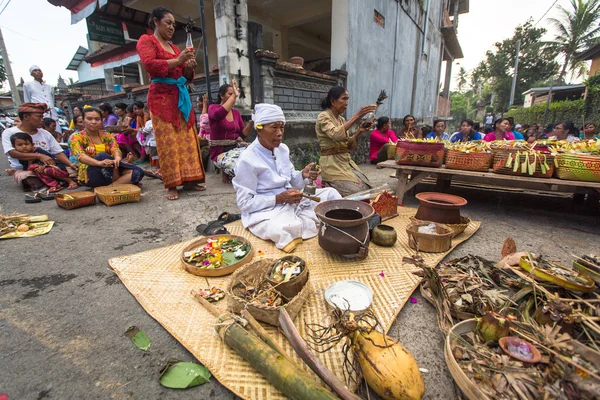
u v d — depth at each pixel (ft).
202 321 5.65
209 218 11.38
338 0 23.09
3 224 9.77
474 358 4.29
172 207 12.57
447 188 16.26
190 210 12.23
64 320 5.82
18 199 13.48
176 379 4.48
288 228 8.45
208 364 4.70
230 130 16.20
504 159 10.90
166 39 12.25
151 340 5.36
